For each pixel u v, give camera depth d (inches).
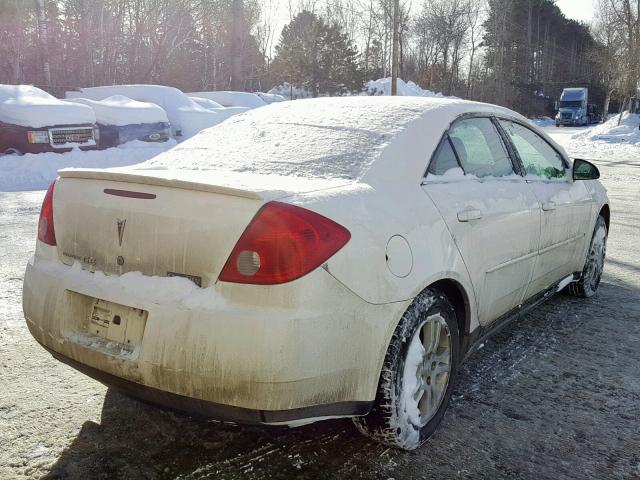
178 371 81.8
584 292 188.9
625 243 273.1
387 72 2396.7
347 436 107.0
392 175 103.8
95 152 466.0
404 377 96.3
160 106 597.6
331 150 108.3
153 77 1235.2
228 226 82.9
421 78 2450.8
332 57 1691.7
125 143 515.8
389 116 117.3
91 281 92.5
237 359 79.4
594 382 131.4
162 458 98.5
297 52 1690.5
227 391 80.6
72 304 95.0
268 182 92.9
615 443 107.3
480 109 135.1
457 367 112.0
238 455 100.0
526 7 2770.7
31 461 95.8
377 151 106.4
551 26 3056.1
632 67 1362.0
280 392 80.3
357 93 1750.7
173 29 1269.7
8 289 176.9
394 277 92.5
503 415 116.0
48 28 1064.2
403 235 96.3
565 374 135.3
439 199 107.6
